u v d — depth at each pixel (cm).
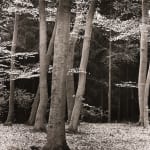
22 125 1858
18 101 2264
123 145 1211
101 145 1186
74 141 1239
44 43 1513
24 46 2305
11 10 1866
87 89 2722
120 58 2614
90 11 1453
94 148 1113
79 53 2417
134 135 1505
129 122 2512
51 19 1902
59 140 935
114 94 2800
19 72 1920
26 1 1889
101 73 2723
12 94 1958
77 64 2412
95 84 2739
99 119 2572
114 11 2012
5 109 2266
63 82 957
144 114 1880
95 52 2608
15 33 1933
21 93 2286
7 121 1927
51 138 938
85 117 2514
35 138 1288
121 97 2917
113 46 2622
